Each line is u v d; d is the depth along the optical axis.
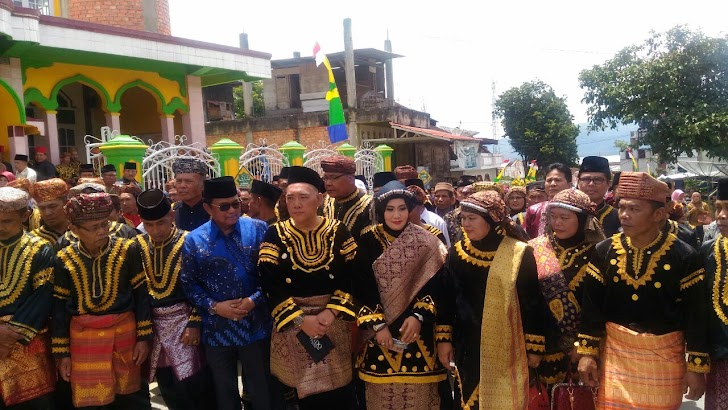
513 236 3.72
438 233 4.52
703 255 3.45
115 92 13.65
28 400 3.94
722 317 3.29
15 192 3.82
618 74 16.06
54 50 11.62
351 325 3.98
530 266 3.62
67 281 3.98
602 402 3.50
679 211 7.70
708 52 15.23
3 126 11.59
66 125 14.88
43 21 11.03
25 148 11.36
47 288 3.91
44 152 11.45
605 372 3.50
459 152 32.00
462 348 3.76
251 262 4.09
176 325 4.18
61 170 11.24
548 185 5.51
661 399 3.32
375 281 3.81
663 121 15.66
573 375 3.91
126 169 8.77
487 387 3.54
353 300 3.84
